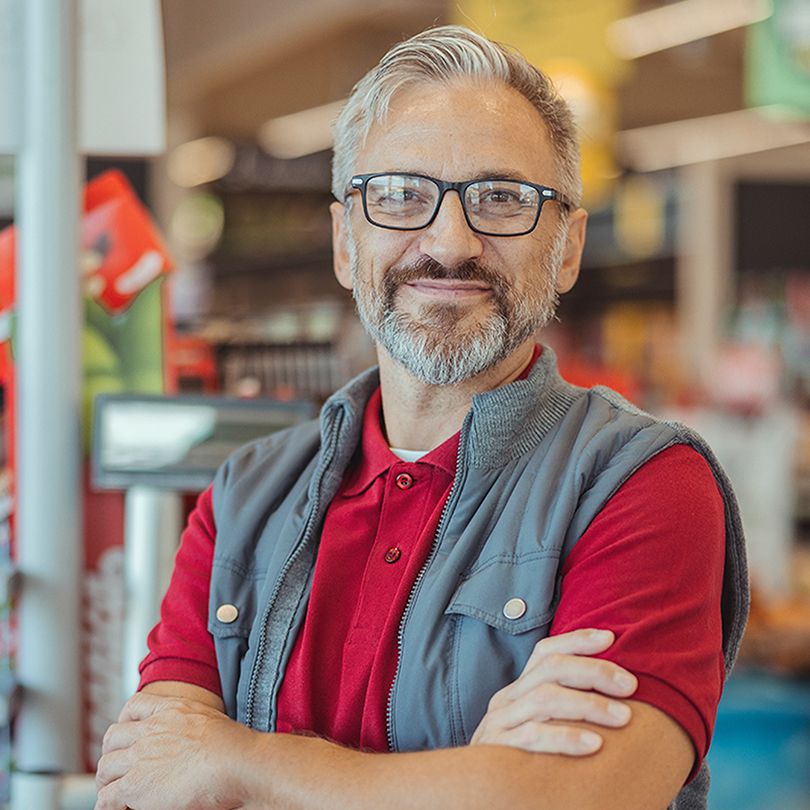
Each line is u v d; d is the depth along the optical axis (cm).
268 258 1147
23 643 235
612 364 1150
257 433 233
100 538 248
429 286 162
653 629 146
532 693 143
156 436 230
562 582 154
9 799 232
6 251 251
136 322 255
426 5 692
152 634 181
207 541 182
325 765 145
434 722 153
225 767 149
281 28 741
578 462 160
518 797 136
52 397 236
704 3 707
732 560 165
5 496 246
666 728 141
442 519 162
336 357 285
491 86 165
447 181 161
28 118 237
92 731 246
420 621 156
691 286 1184
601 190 583
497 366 169
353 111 171
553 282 170
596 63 521
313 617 164
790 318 1102
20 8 237
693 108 956
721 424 706
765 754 454
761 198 1185
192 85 903
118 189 263
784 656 516
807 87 518
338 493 173
